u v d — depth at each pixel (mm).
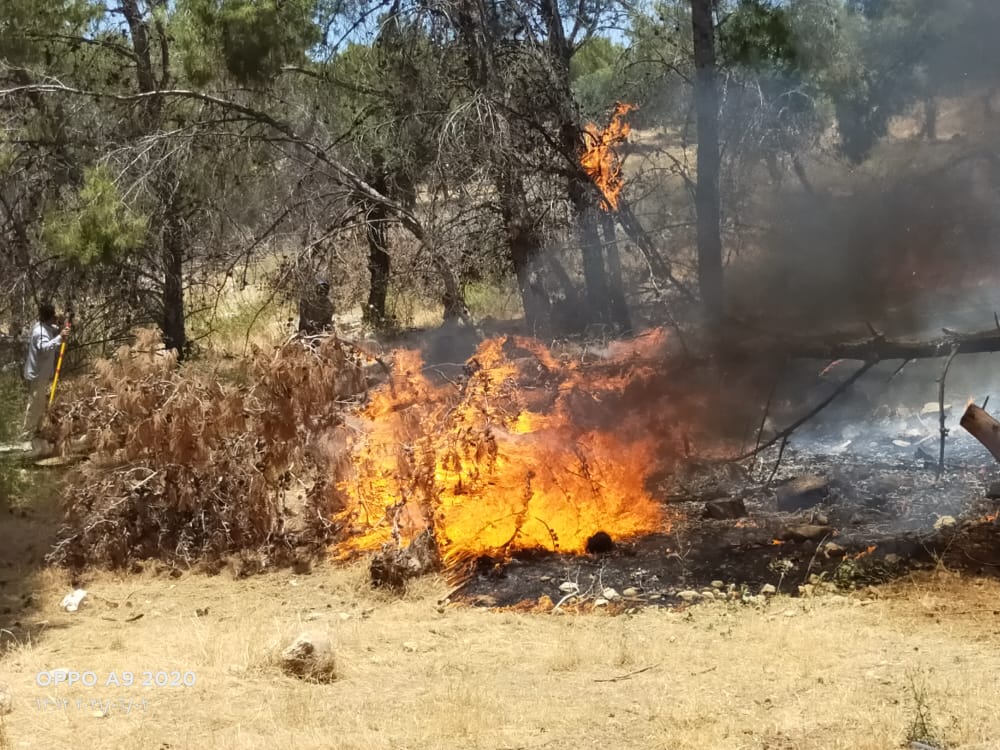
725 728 4777
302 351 8383
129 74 15234
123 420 8305
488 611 6770
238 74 13586
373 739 4770
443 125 13000
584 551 7680
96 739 4879
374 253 16406
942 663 5449
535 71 13641
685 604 6676
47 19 14305
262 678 5695
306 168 14602
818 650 5707
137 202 13789
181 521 8320
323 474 8211
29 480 10047
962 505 8102
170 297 15109
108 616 7043
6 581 7695
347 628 6477
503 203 13344
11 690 5555
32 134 14641
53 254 14117
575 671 5664
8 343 15703
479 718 4961
